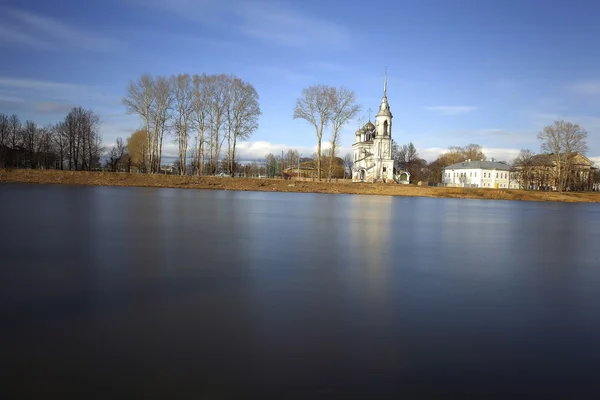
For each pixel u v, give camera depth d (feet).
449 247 49.73
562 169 288.71
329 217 80.07
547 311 25.91
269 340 20.39
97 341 19.67
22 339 19.71
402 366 18.16
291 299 26.81
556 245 54.13
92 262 35.12
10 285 28.04
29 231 50.39
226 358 18.39
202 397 15.31
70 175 174.70
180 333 20.88
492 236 61.36
